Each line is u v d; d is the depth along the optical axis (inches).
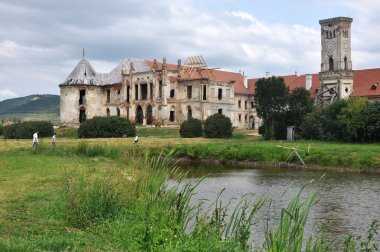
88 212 749.3
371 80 4527.6
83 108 5383.9
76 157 2015.3
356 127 3090.6
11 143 2984.7
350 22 4648.1
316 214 1285.7
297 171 2324.1
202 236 684.1
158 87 4953.3
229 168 2464.3
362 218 1237.1
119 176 1083.3
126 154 1889.8
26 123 4153.5
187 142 3297.2
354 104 3211.1
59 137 4296.3
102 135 4008.4
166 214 772.0
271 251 565.6
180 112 4940.9
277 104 3666.3
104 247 597.9
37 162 1705.2
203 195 1529.3
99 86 5467.5
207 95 4781.0
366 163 2345.0
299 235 569.6
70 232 668.1
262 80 3735.2
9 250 503.5
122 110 5270.7
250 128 5639.8
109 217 766.5
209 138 3836.1
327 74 4638.3
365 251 734.5
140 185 918.4
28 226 669.9
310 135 3454.7
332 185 1829.5
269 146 2805.1
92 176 1113.4
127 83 5246.1
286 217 594.6
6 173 1336.1
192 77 4886.8
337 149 2613.2
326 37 4699.8
